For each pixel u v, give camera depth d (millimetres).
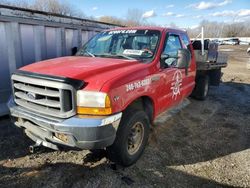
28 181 3096
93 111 2789
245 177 3492
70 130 2738
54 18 5996
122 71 3205
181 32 5016
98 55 4195
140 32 4348
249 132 5168
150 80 3609
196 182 3311
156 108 3943
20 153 3711
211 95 8438
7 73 5156
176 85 4566
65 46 6500
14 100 3346
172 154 3990
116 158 3291
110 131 2857
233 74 14250
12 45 5133
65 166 3443
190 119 5750
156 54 3904
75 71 2984
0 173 3223
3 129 4504
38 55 5742
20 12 5172
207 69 6887
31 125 3109
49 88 2881
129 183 3162
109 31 4730
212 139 4707
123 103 3025
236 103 7520
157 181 3258
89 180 3170
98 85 2814
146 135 3693
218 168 3682
